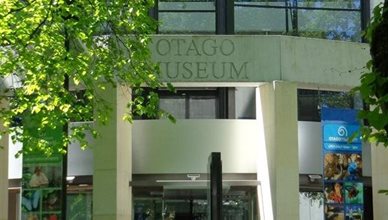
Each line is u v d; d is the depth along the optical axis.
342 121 22.27
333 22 23.92
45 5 16.56
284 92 21.30
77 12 16.75
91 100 17.56
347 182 22.08
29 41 16.66
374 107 5.70
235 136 22.86
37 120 17.75
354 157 22.25
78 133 17.36
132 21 17.73
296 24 23.61
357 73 22.33
